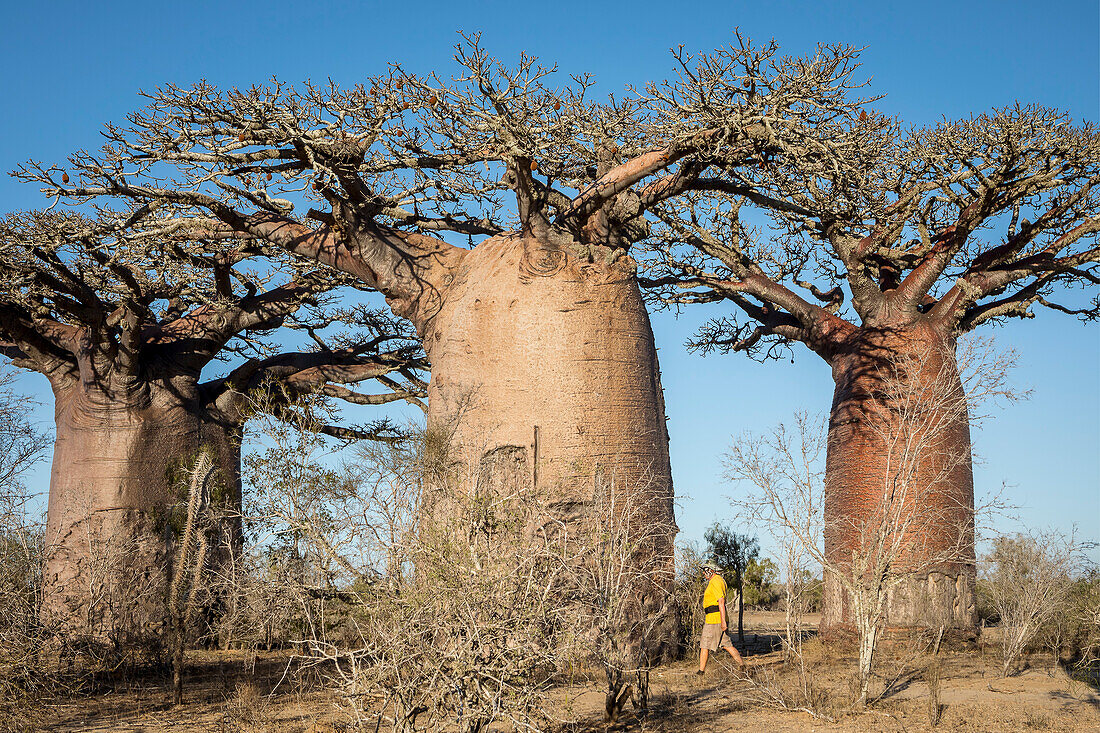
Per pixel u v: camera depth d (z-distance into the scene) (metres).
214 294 18.45
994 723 7.51
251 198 13.95
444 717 6.05
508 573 6.09
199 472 11.13
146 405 17.48
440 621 5.95
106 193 13.69
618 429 11.98
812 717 7.86
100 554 13.41
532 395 11.93
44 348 17.88
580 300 12.22
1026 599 11.49
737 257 16.91
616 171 12.70
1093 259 15.07
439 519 6.82
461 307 12.84
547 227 12.54
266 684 10.58
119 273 15.44
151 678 11.53
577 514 10.81
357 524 7.11
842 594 13.97
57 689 9.39
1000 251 15.05
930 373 14.34
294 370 19.84
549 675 6.80
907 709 8.12
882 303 15.00
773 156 13.27
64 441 17.62
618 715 7.90
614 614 7.59
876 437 14.26
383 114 12.60
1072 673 10.38
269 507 7.86
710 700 8.84
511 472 11.83
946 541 13.55
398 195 13.94
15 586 9.38
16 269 15.03
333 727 7.82
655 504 11.95
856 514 14.18
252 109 12.59
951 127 13.92
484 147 12.42
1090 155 13.87
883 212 14.62
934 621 12.84
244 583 9.19
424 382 21.03
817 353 16.61
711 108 11.97
